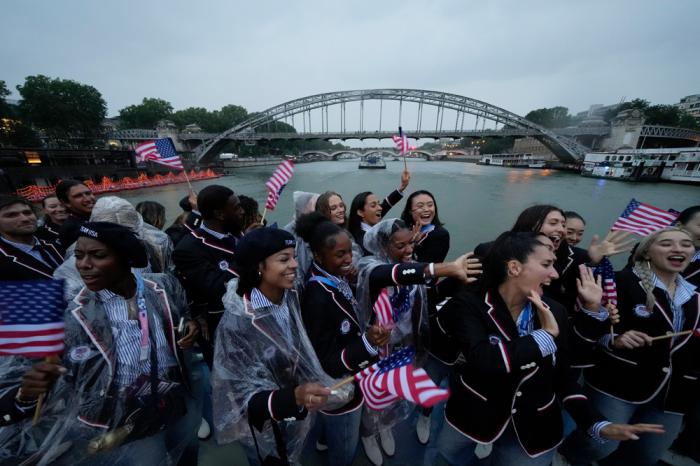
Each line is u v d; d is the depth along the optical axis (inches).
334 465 84.3
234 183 1660.9
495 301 66.5
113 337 61.2
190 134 2652.6
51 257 118.1
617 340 78.3
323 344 69.7
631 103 3085.6
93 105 2242.9
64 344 57.5
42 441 62.5
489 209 900.0
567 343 66.3
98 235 55.5
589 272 78.7
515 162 2815.0
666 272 76.6
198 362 117.1
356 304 81.7
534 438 66.0
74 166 1282.0
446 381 118.0
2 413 54.1
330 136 2652.6
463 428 72.0
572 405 64.9
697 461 89.9
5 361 57.2
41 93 2006.6
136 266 62.7
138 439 64.1
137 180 1515.7
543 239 60.4
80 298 59.3
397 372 50.8
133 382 63.1
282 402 54.6
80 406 59.7
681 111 3243.1
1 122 1743.4
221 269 106.1
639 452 85.8
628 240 88.7
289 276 60.5
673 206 955.3
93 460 61.8
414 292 93.5
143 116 3088.1
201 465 92.3
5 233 107.0
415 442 99.9
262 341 60.7
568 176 1879.9
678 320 75.6
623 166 1654.8
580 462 87.7
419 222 132.3
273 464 69.5
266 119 2940.5
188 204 197.5
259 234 59.6
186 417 77.5
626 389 79.6
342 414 75.2
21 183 1075.9
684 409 78.0
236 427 60.6
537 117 4035.4
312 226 84.7
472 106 2787.9
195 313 106.1
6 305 51.9
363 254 118.5
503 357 57.7
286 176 179.2
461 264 66.2
